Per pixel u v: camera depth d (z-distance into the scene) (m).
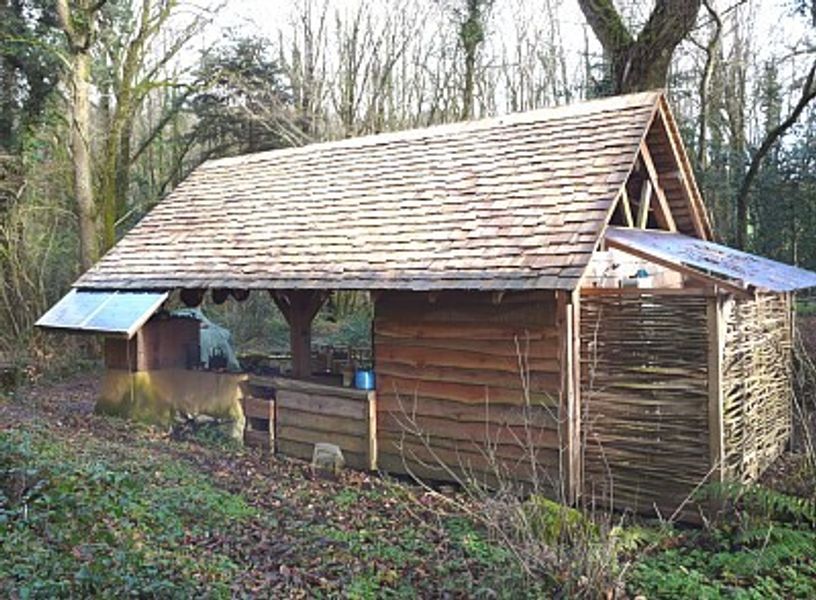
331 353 13.29
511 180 9.82
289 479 9.45
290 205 12.13
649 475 7.95
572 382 8.29
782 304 10.55
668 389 7.85
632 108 9.92
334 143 13.69
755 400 9.01
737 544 6.79
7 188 19.94
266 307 23.11
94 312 12.14
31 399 15.05
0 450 7.66
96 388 16.62
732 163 23.25
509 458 8.74
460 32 25.27
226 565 5.91
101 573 4.98
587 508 7.88
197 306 13.63
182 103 24.66
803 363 10.54
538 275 7.89
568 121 10.49
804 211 22.95
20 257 20.38
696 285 9.83
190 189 14.64
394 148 12.38
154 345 12.55
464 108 25.52
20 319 19.97
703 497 7.51
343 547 6.66
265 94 24.97
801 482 8.24
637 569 6.04
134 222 25.28
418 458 9.56
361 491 8.91
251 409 11.41
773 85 24.03
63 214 21.95
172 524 6.72
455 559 6.34
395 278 8.96
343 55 25.88
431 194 10.44
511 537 6.30
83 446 10.09
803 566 6.10
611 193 8.59
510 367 8.73
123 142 23.16
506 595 5.31
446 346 9.32
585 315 8.37
